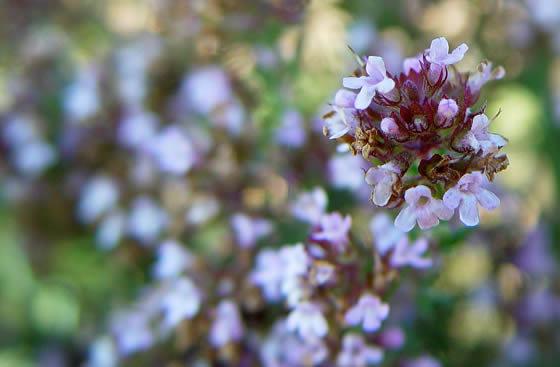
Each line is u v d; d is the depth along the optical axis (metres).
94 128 0.23
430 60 0.13
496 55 0.23
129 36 0.26
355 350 0.16
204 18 0.20
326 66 0.20
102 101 0.23
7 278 0.25
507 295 0.20
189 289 0.18
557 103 0.23
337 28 0.21
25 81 0.25
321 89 0.20
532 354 0.20
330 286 0.15
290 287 0.16
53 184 0.24
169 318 0.18
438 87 0.14
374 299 0.15
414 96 0.14
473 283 0.20
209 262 0.19
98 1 0.28
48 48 0.26
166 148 0.20
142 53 0.24
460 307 0.19
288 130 0.19
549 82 0.24
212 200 0.20
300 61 0.20
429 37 0.23
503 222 0.20
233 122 0.19
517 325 0.20
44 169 0.24
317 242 0.15
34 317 0.24
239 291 0.18
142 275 0.23
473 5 0.23
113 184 0.23
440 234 0.16
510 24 0.23
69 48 0.26
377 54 0.21
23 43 0.27
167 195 0.22
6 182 0.25
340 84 0.20
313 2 0.21
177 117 0.23
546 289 0.20
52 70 0.26
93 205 0.23
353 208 0.18
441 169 0.14
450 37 0.23
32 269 0.24
